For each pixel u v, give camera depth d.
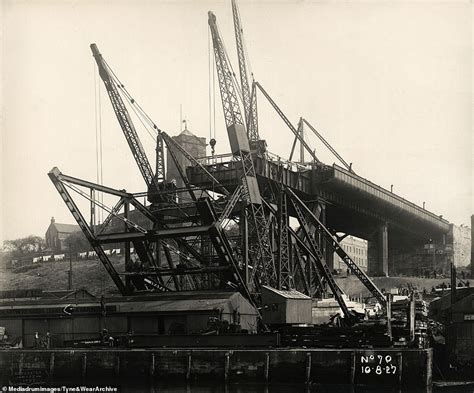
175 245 71.12
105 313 45.62
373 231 86.94
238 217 55.25
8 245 114.00
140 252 53.22
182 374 36.62
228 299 44.12
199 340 38.00
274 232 58.12
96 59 54.69
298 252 60.91
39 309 48.34
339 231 93.56
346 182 69.50
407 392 32.78
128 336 39.97
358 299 73.44
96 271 104.50
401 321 38.28
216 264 54.59
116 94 55.34
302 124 74.75
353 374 33.69
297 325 41.31
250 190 52.09
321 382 34.19
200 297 45.16
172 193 56.44
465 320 41.47
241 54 62.28
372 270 89.50
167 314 44.28
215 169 57.94
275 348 36.03
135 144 56.16
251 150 58.09
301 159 73.81
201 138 107.94
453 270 44.47
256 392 33.47
